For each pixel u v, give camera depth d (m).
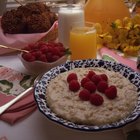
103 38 0.78
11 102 0.50
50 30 0.76
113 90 0.45
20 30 0.76
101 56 0.73
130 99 0.45
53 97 0.46
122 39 0.75
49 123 0.45
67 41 0.76
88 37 0.68
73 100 0.45
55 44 0.66
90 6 0.84
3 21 0.76
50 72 0.54
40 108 0.43
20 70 0.65
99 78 0.48
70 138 0.42
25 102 0.50
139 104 0.44
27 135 0.43
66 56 0.63
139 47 0.73
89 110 0.42
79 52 0.69
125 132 0.41
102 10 0.82
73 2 1.23
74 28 0.71
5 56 0.74
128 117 0.41
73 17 0.74
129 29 0.74
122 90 0.47
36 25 0.75
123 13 0.83
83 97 0.45
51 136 0.42
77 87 0.47
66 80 0.51
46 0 1.26
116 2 0.83
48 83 0.51
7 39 0.73
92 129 0.38
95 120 0.40
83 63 0.58
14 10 0.79
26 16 0.77
